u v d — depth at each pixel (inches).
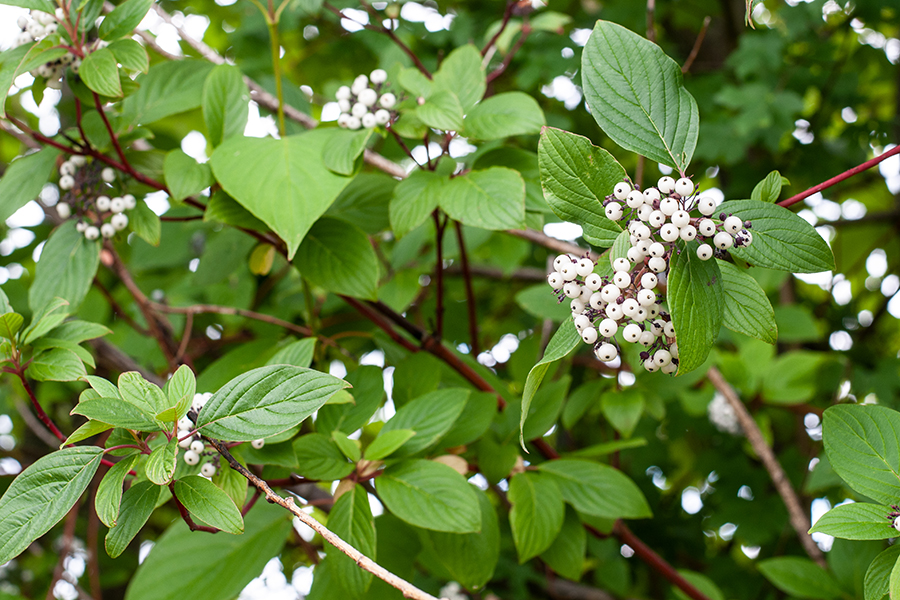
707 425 53.4
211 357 47.0
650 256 22.8
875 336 67.4
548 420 31.5
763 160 60.6
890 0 56.8
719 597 35.3
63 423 52.8
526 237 39.4
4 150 69.7
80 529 53.9
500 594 44.6
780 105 51.9
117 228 30.3
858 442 24.8
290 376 23.8
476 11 58.1
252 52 55.1
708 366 36.0
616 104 23.9
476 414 30.2
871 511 23.8
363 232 30.5
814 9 53.1
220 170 28.2
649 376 36.2
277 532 29.5
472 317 37.1
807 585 32.1
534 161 30.9
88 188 30.1
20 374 26.2
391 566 29.4
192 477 23.5
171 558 29.1
